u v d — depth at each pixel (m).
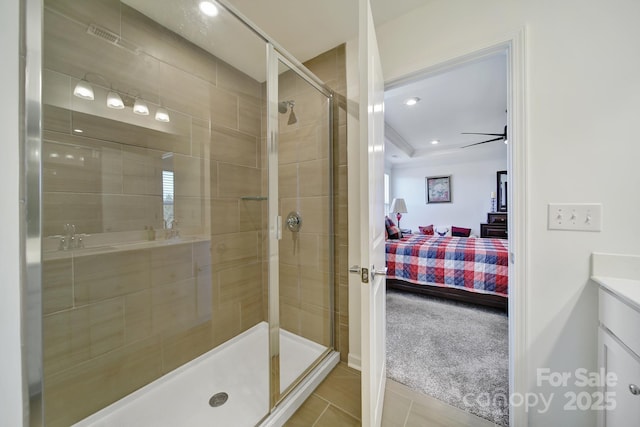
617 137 0.92
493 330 2.08
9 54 0.55
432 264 2.80
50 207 1.02
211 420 1.18
